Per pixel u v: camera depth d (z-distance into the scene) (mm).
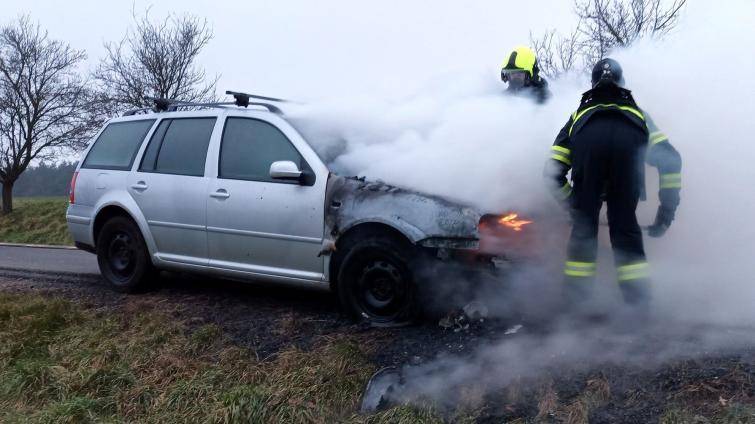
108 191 5980
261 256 5004
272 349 4367
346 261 4566
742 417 2889
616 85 4098
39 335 4930
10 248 10875
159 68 14039
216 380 4027
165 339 4660
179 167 5547
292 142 4953
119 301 5688
